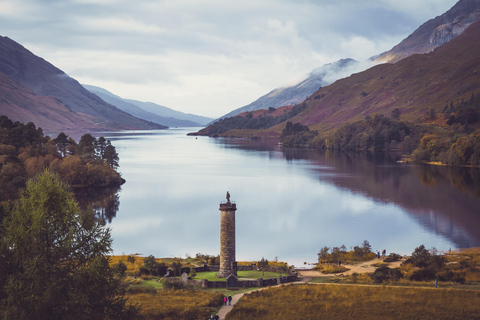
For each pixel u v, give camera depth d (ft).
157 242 450.71
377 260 365.20
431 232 484.74
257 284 276.82
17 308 151.84
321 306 233.35
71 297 156.66
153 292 258.16
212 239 463.01
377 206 624.18
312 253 411.13
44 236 167.94
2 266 160.86
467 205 622.54
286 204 643.04
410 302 236.84
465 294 245.86
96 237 177.99
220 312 225.76
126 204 639.76
